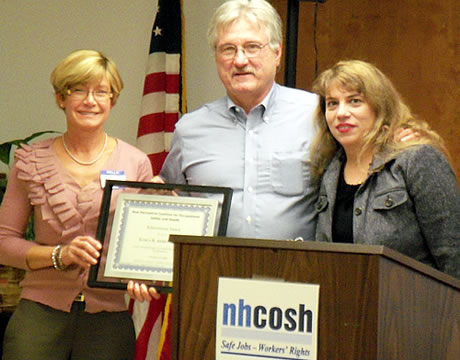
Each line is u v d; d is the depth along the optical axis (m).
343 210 2.60
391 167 2.47
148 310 4.42
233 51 2.99
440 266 2.39
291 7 3.77
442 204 2.38
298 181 3.00
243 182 3.04
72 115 2.99
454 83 4.60
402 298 1.71
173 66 4.65
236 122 3.11
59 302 2.91
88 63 2.96
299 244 1.73
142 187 2.87
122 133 4.99
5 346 2.94
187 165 3.14
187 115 3.21
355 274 1.68
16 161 3.06
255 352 1.76
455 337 1.86
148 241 2.80
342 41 4.73
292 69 3.76
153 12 5.04
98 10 5.03
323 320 1.71
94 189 2.99
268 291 1.75
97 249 2.79
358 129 2.52
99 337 2.93
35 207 3.02
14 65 4.97
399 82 4.66
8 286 4.09
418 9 4.64
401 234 2.43
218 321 1.79
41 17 4.99
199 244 1.82
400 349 1.70
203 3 4.99
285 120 3.08
